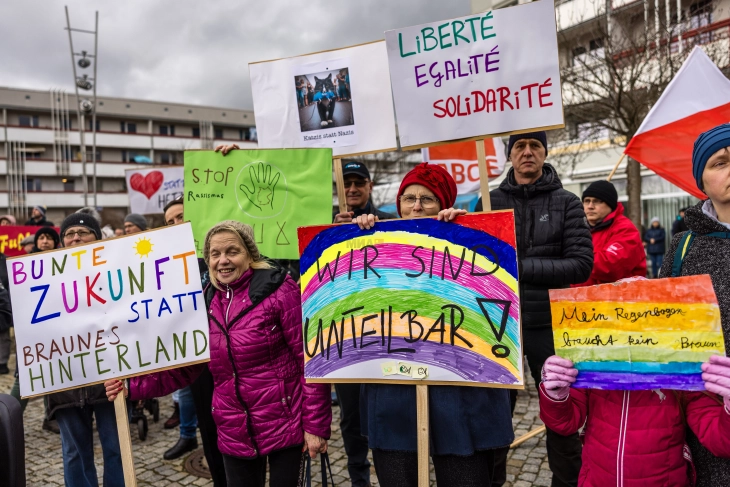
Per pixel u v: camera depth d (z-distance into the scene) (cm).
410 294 197
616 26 1044
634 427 163
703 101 343
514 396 283
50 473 374
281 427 217
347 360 203
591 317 165
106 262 237
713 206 176
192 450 395
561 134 1267
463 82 257
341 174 332
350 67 329
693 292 152
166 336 229
